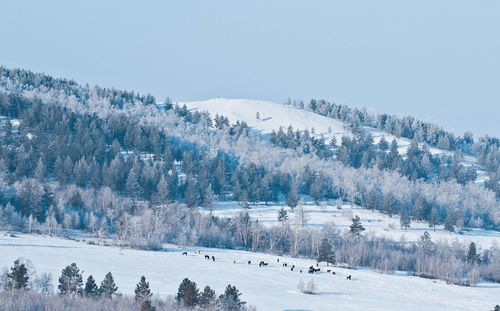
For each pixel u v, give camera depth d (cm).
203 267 17762
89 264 16150
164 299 12431
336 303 14462
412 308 14812
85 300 11131
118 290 13225
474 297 17188
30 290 11569
